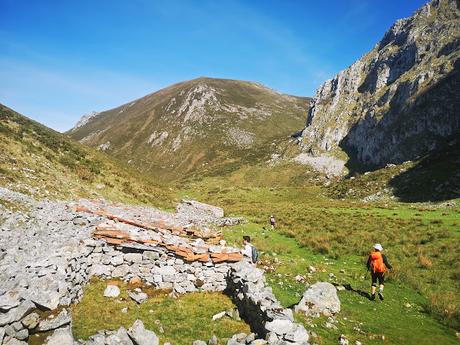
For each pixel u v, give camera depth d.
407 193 74.38
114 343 9.17
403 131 175.88
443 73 178.62
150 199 40.94
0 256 12.90
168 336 11.03
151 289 14.80
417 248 22.59
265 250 23.17
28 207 20.64
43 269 11.59
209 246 17.34
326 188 99.38
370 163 189.38
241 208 58.44
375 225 31.44
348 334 11.81
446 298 15.12
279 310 11.02
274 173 195.00
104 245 15.67
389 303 14.98
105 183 37.59
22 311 9.16
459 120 157.00
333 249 24.36
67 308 10.62
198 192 108.88
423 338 11.87
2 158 27.61
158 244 16.08
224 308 13.73
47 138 40.41
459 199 52.31
